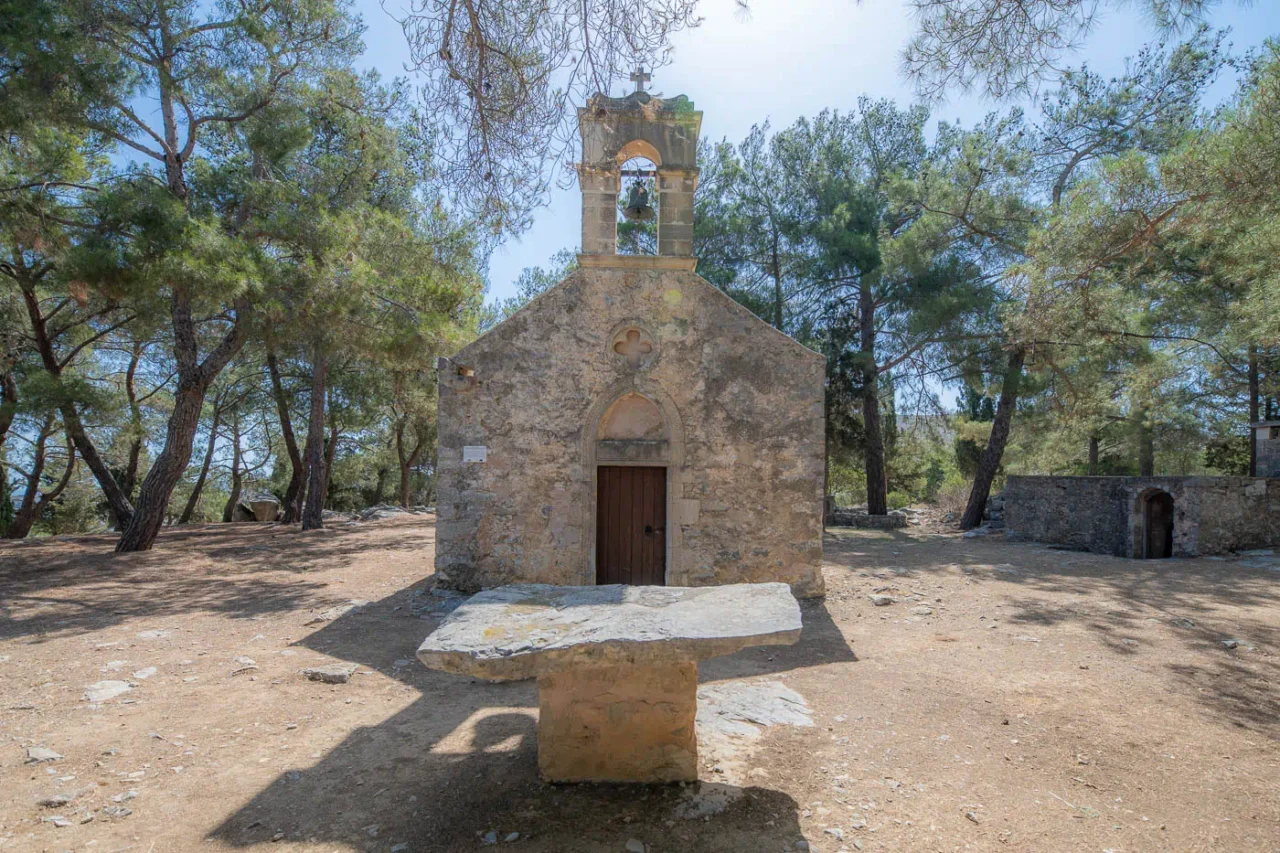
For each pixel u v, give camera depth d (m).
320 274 11.06
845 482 31.11
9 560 11.52
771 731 4.70
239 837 3.44
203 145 15.53
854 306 20.83
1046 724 4.89
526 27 4.45
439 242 14.06
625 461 9.12
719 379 9.15
